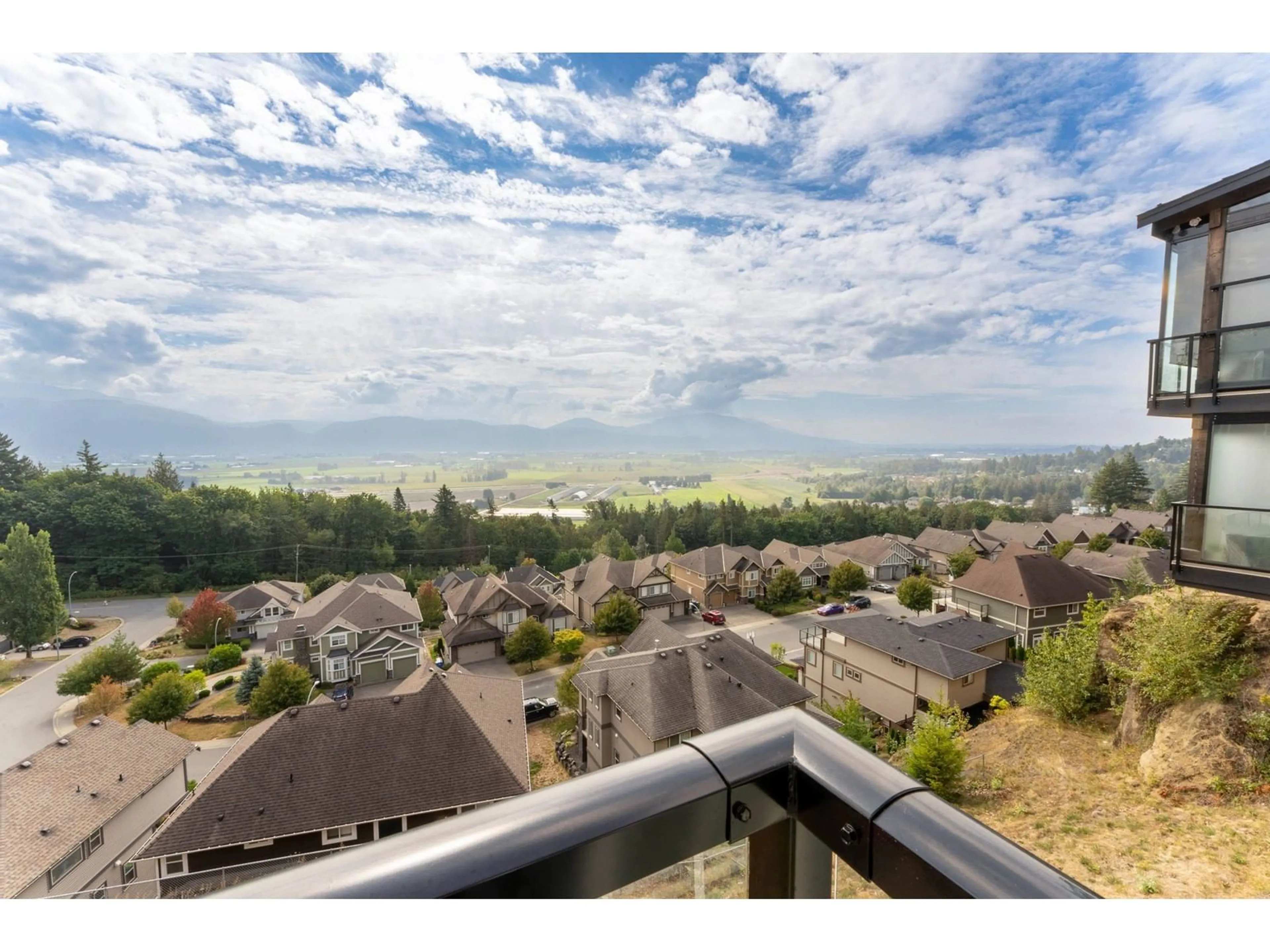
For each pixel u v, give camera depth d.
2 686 26.17
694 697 14.89
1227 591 6.14
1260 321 5.86
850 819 1.04
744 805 1.11
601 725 15.90
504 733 14.76
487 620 29.28
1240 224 5.97
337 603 29.48
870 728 16.64
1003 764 8.30
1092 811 6.62
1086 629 9.88
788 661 26.05
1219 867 5.20
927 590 31.11
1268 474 5.91
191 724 21.06
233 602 33.59
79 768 13.34
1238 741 6.48
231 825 11.53
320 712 13.53
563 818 0.96
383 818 12.19
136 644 30.58
